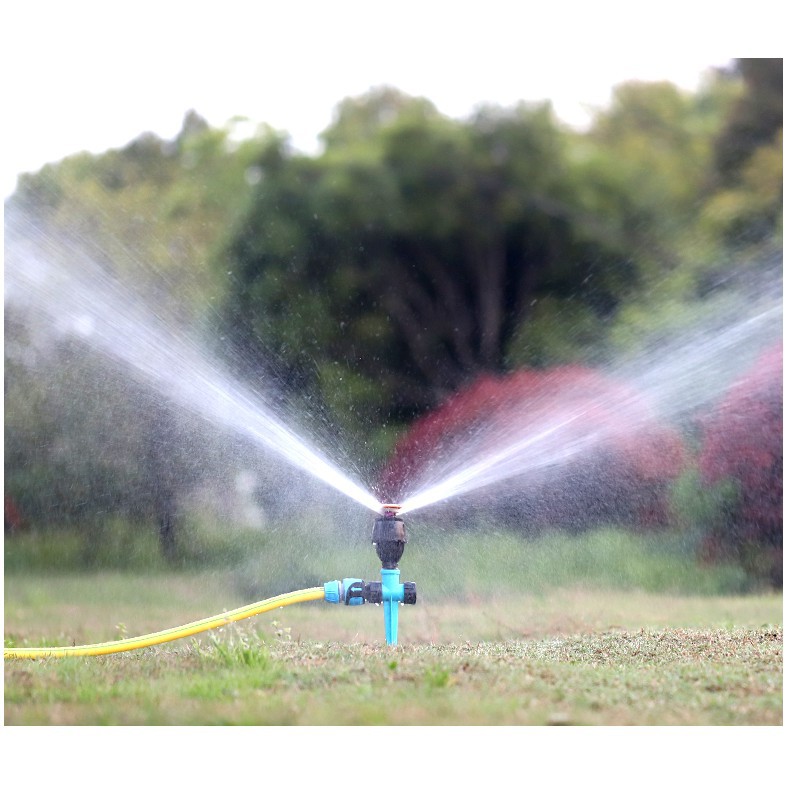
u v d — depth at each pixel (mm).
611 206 20312
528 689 6188
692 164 20594
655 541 13289
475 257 20047
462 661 6965
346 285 18938
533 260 20141
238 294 18141
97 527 13531
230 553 13039
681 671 6707
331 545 12789
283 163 19531
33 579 12883
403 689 6160
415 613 10148
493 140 20578
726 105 20859
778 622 9422
